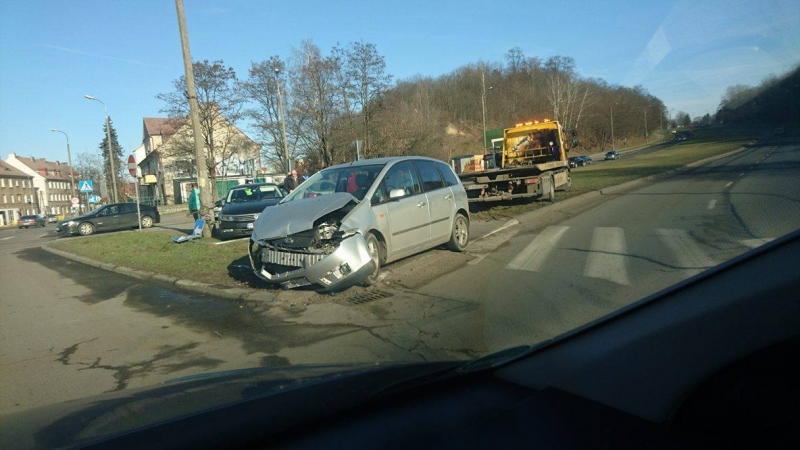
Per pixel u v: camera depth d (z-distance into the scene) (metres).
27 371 4.85
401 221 7.43
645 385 1.87
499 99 57.44
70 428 1.71
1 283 10.59
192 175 41.84
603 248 8.12
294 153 35.72
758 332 1.61
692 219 9.73
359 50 32.09
